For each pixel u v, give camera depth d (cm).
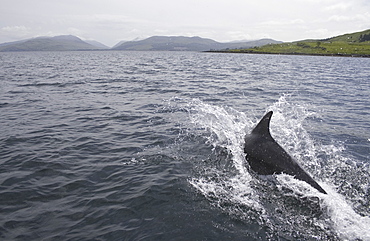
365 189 756
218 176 806
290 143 1082
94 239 555
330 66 6012
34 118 1409
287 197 693
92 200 691
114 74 3725
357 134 1196
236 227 590
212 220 612
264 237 560
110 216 629
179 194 712
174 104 1738
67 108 1631
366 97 2103
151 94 2122
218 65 6075
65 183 772
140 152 980
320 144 1076
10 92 2172
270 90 2383
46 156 942
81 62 6994
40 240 550
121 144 1054
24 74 3566
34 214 634
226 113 1503
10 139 1097
